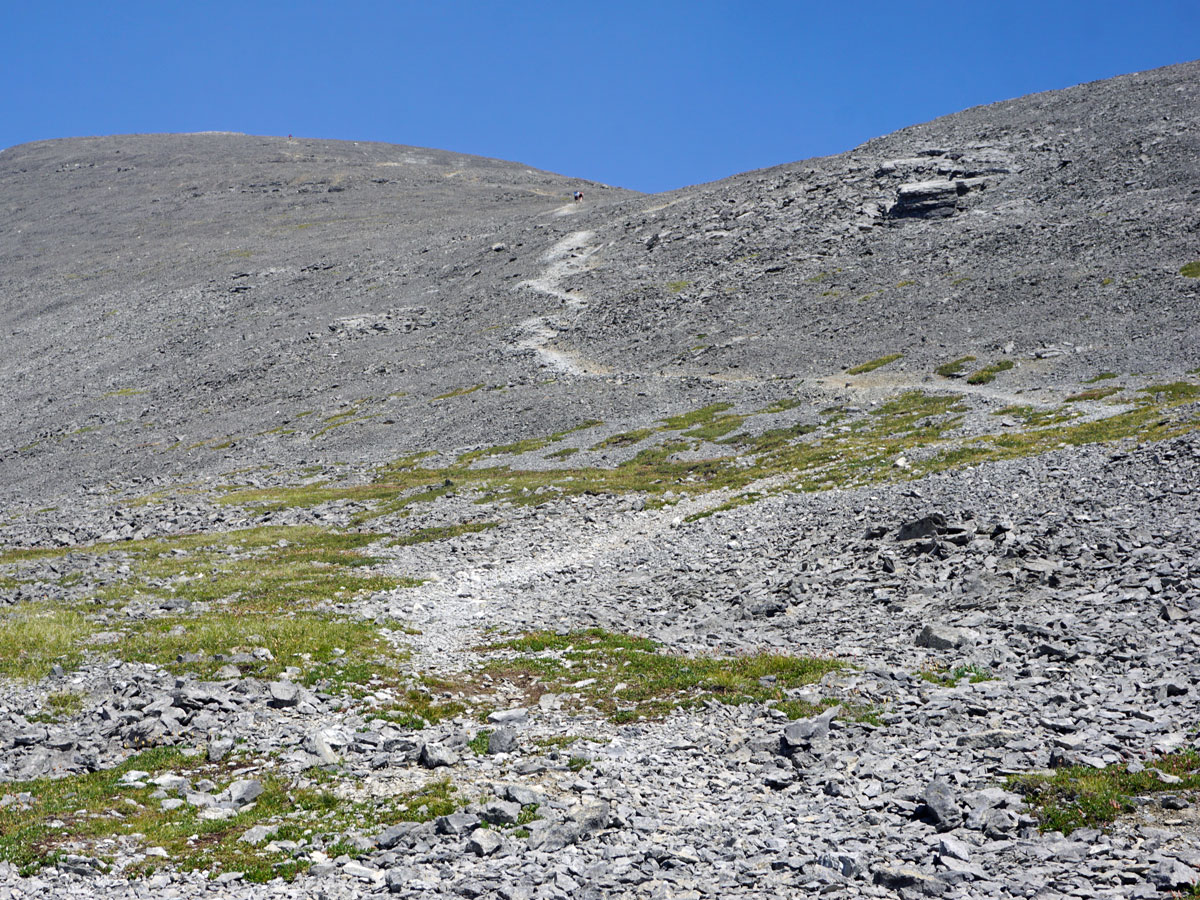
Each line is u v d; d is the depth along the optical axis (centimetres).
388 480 7381
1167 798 1293
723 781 1664
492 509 5838
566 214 19875
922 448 5484
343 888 1302
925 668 2227
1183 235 9650
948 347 8725
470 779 1767
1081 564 2808
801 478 5441
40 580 4369
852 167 16175
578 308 13125
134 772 1859
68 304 19388
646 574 3909
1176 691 1759
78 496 8406
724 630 2939
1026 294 9519
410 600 3756
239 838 1513
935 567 3112
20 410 13125
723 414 8088
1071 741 1570
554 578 4069
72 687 2462
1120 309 8375
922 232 12731
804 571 3441
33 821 1598
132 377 14025
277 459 8981
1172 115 13850
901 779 1530
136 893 1310
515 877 1290
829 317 10638
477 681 2550
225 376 13138
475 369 11369
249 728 2128
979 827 1298
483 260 17000
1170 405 5338
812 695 2081
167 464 9469
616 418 8538
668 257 14575
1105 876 1100
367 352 13138
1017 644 2291
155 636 2962
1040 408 6325
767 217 15050
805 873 1214
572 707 2238
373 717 2202
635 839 1412
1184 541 2788
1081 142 14075
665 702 2183
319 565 4647
